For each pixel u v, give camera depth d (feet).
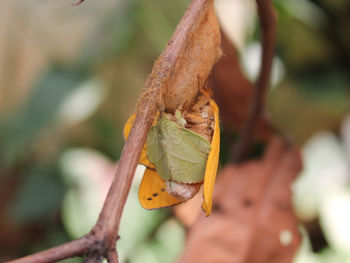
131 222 1.50
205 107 0.73
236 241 0.99
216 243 1.00
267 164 1.07
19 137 1.60
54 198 1.80
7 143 1.66
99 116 2.04
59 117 1.59
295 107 1.69
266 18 0.86
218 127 0.69
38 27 2.38
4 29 2.43
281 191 1.04
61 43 2.37
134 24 1.76
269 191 1.04
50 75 1.69
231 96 1.06
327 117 1.76
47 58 2.39
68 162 1.88
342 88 1.60
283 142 1.08
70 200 1.70
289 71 1.62
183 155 0.70
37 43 2.39
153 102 0.64
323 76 1.63
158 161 0.71
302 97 1.62
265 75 0.95
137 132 0.63
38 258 0.60
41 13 2.39
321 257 1.59
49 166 1.91
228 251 0.99
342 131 1.82
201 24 0.71
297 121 1.73
